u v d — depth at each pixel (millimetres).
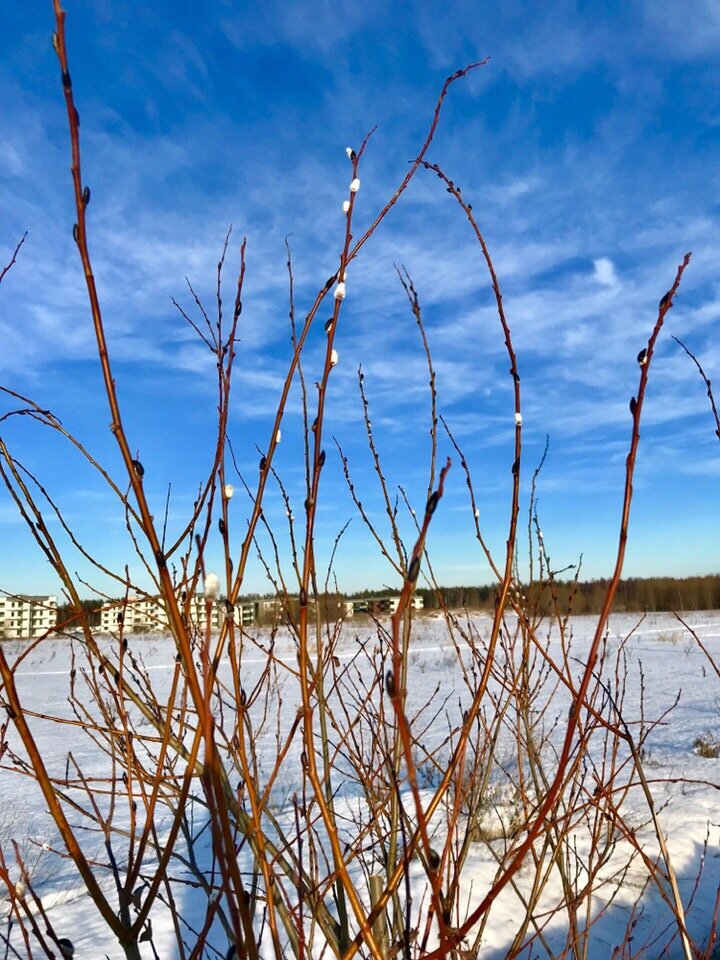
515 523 1123
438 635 20828
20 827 6547
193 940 3828
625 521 960
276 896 1301
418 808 821
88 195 924
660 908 4125
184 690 1237
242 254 1146
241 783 1214
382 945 1372
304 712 983
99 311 937
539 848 2924
